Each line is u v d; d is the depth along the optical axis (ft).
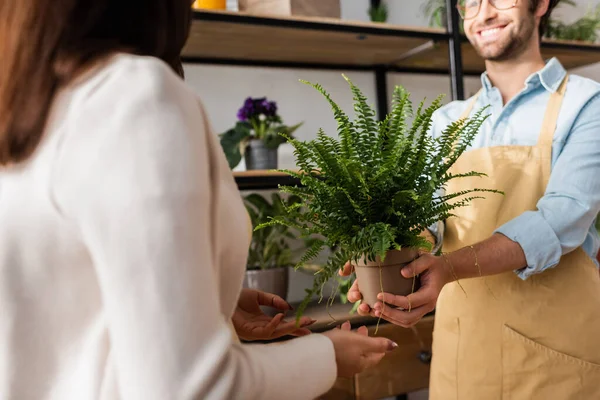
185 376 1.29
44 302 1.50
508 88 4.74
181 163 1.37
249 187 6.51
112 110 1.42
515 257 3.60
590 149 3.98
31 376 1.51
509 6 4.42
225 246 1.73
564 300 4.18
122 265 1.31
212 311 1.38
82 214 1.37
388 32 6.27
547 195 3.97
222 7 5.73
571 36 8.17
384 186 2.78
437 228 4.40
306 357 1.73
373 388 5.99
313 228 2.91
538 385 4.20
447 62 7.70
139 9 1.71
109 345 1.50
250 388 1.45
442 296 4.74
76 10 1.57
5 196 1.54
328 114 7.75
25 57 1.55
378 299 2.93
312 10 5.97
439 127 5.04
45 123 1.53
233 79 7.23
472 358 4.43
